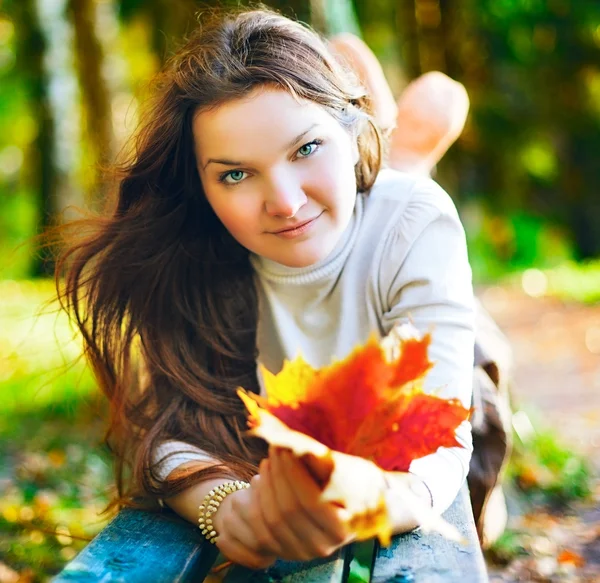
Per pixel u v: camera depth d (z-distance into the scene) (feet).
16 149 53.16
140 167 5.95
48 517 10.71
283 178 5.07
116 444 6.35
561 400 18.21
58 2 32.53
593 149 47.47
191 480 5.07
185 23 15.83
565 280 35.86
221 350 6.21
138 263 6.20
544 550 10.53
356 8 34.45
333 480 3.44
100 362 6.39
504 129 45.19
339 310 6.19
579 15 42.83
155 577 4.41
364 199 6.22
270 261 6.17
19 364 19.94
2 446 14.23
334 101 5.30
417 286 5.85
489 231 46.50
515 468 12.51
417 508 3.59
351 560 5.37
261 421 3.35
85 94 28.14
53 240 6.73
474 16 41.63
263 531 4.07
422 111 8.41
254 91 5.02
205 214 6.19
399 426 3.81
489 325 7.86
